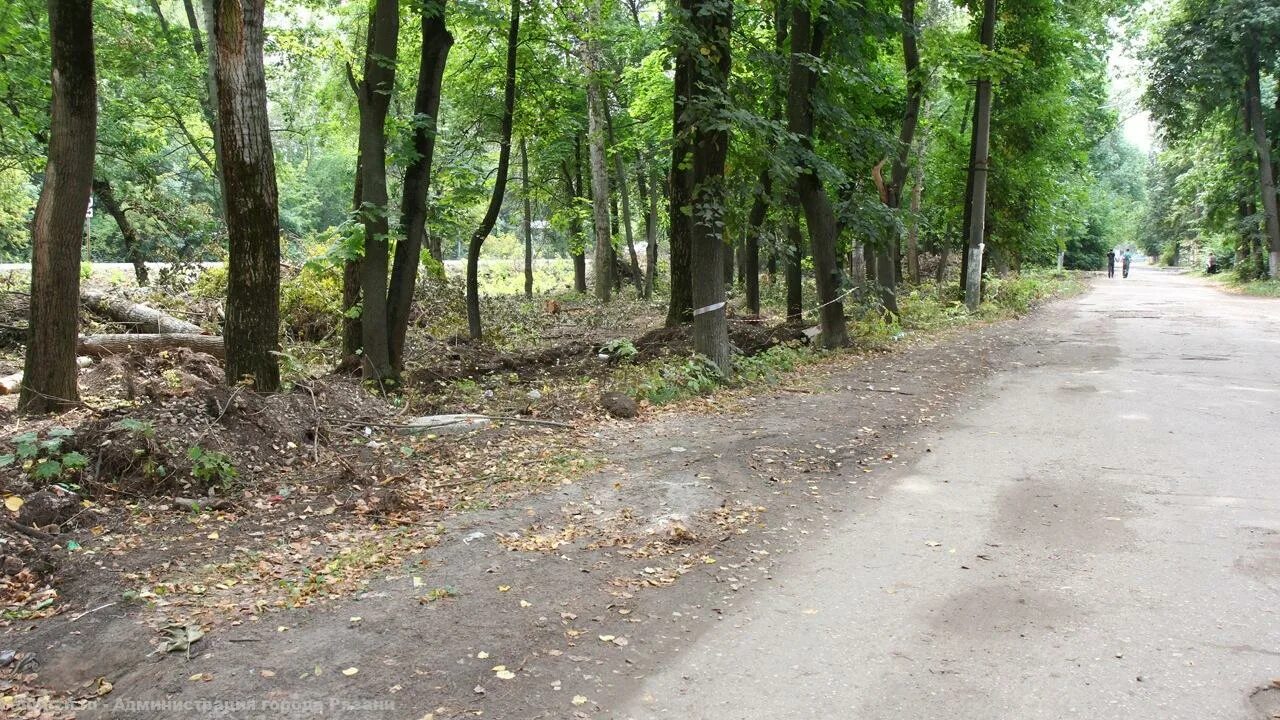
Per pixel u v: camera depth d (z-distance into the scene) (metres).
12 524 5.26
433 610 4.47
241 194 8.05
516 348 15.51
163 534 5.54
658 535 5.62
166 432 6.54
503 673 3.84
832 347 14.55
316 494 6.46
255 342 8.24
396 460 7.29
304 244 18.14
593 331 19.05
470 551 5.32
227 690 3.67
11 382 10.10
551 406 9.39
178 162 33.41
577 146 30.12
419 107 11.09
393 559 5.19
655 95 23.05
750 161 12.09
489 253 44.19
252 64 7.97
